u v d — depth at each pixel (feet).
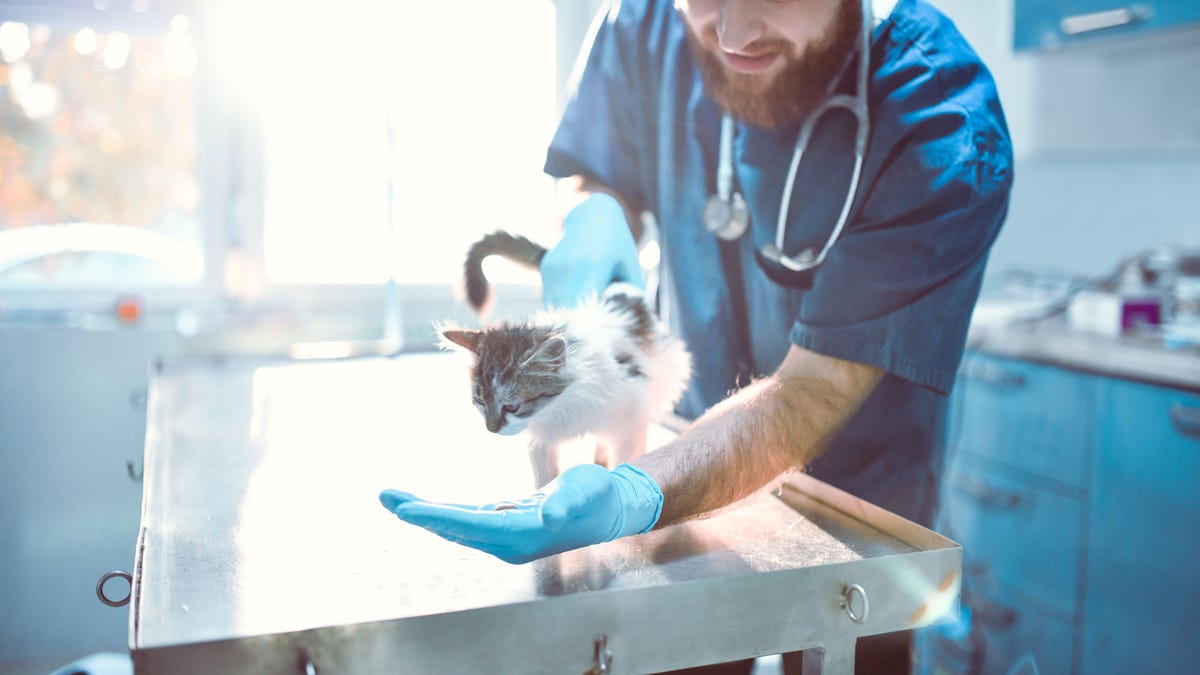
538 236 3.14
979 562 5.49
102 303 5.56
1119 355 4.67
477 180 3.33
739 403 2.37
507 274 3.13
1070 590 4.99
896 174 2.37
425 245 4.04
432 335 3.10
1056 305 5.92
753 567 1.92
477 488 2.46
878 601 1.97
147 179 5.52
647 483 2.07
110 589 3.44
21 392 5.07
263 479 2.54
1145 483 4.55
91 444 5.07
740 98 2.64
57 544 4.42
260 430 3.06
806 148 2.60
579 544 1.91
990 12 6.30
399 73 3.45
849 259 2.37
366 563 1.95
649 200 3.08
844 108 2.55
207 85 5.24
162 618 1.65
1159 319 5.38
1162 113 6.08
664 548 2.04
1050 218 6.97
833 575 1.92
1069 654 5.01
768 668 3.62
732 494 2.21
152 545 2.04
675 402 2.75
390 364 4.15
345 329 4.68
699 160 2.86
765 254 2.64
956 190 2.28
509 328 2.49
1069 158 6.78
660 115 2.93
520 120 3.32
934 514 2.61
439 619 1.66
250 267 5.30
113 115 5.35
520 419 2.35
